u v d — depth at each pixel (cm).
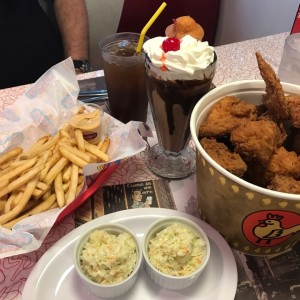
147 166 90
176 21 80
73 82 100
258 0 184
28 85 118
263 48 141
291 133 72
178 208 79
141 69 93
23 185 77
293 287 66
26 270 68
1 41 167
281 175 63
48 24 177
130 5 195
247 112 70
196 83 73
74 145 89
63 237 69
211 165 58
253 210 58
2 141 88
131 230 69
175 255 61
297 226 61
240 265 69
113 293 60
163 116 80
